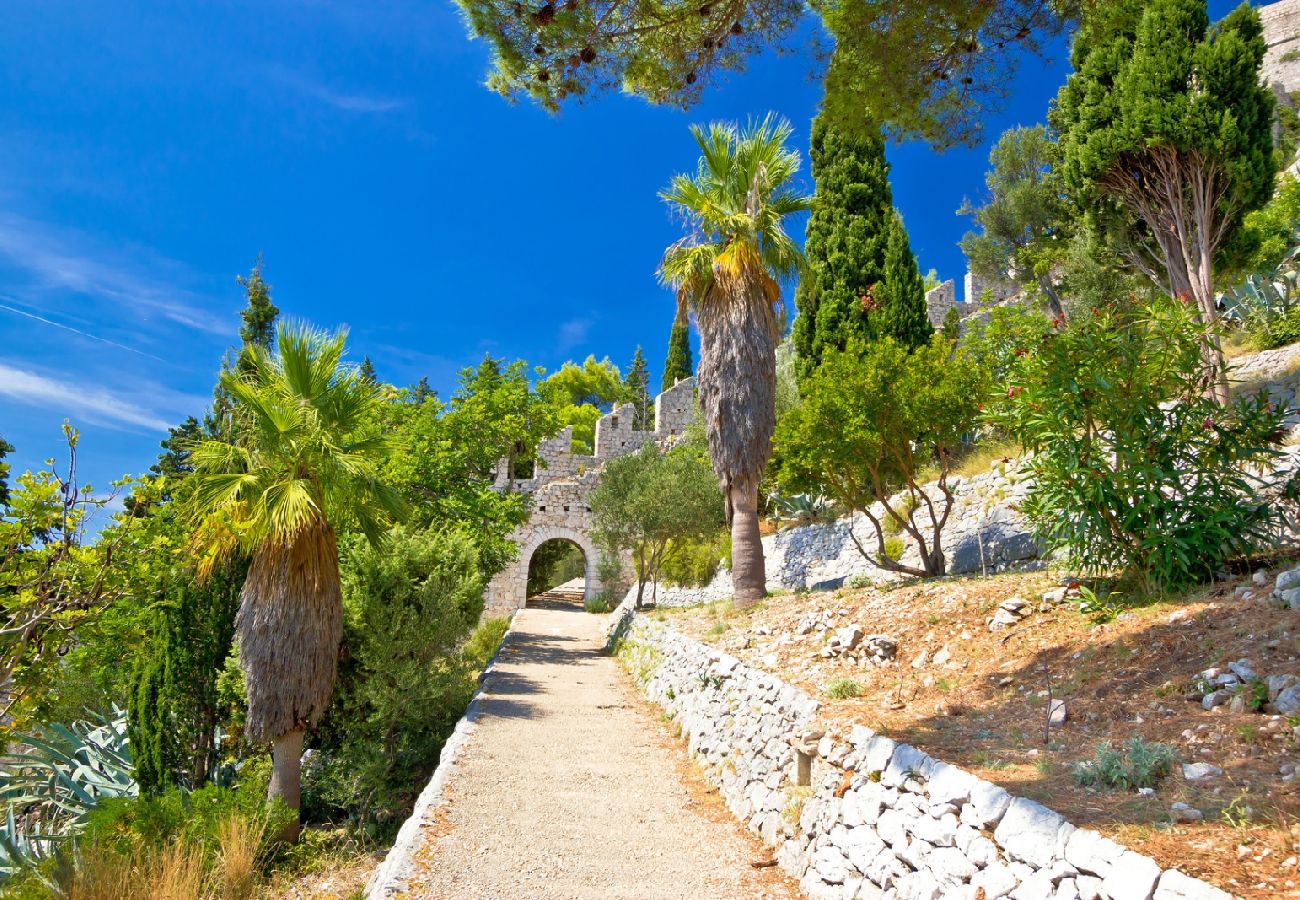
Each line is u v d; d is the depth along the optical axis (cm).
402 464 1934
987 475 1382
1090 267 1980
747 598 1320
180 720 1241
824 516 1894
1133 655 554
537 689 1366
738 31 760
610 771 893
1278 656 460
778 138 1446
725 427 1349
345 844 993
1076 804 376
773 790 681
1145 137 1195
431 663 1234
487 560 2039
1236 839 314
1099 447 661
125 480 854
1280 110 3117
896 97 795
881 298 2066
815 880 544
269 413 1037
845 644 835
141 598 1172
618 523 2141
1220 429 632
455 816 716
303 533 1009
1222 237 1229
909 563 1450
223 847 855
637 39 764
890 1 729
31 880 794
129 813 973
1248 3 1220
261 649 979
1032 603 753
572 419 5194
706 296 1424
